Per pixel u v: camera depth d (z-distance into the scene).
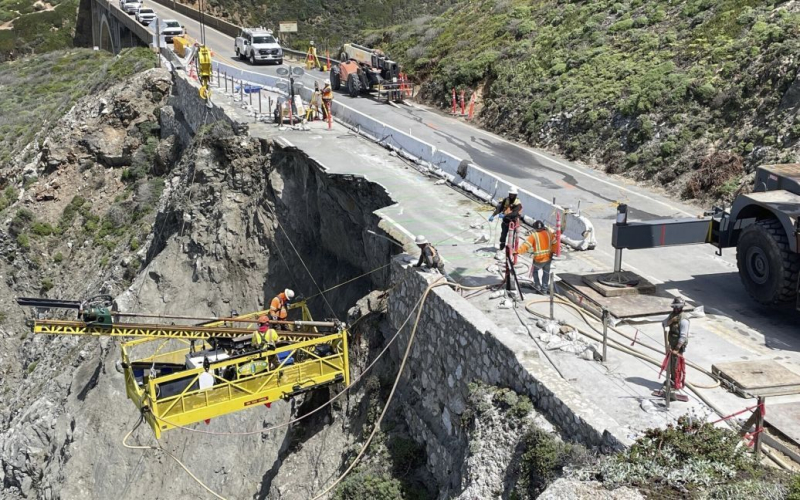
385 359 18.25
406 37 47.44
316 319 25.80
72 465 26.61
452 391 15.05
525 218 21.12
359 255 24.80
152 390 16.17
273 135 30.80
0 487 29.97
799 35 25.59
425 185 24.33
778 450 10.93
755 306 15.95
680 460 10.34
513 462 12.17
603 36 34.31
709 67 27.58
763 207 15.05
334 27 92.00
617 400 12.29
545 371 12.73
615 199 23.95
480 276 17.44
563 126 30.42
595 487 10.10
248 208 29.91
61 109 54.34
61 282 42.53
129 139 46.22
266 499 18.66
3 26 102.69
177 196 32.97
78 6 104.44
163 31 58.72
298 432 19.89
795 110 23.34
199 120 39.38
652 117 27.30
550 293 15.79
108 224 42.97
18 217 45.16
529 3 42.78
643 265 18.34
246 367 17.30
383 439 16.41
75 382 29.56
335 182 25.22
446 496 13.77
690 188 23.80
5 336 42.03
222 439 23.66
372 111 37.25
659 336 14.49
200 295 29.77
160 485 24.73
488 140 32.03
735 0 30.62
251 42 50.47
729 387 12.46
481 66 37.44
